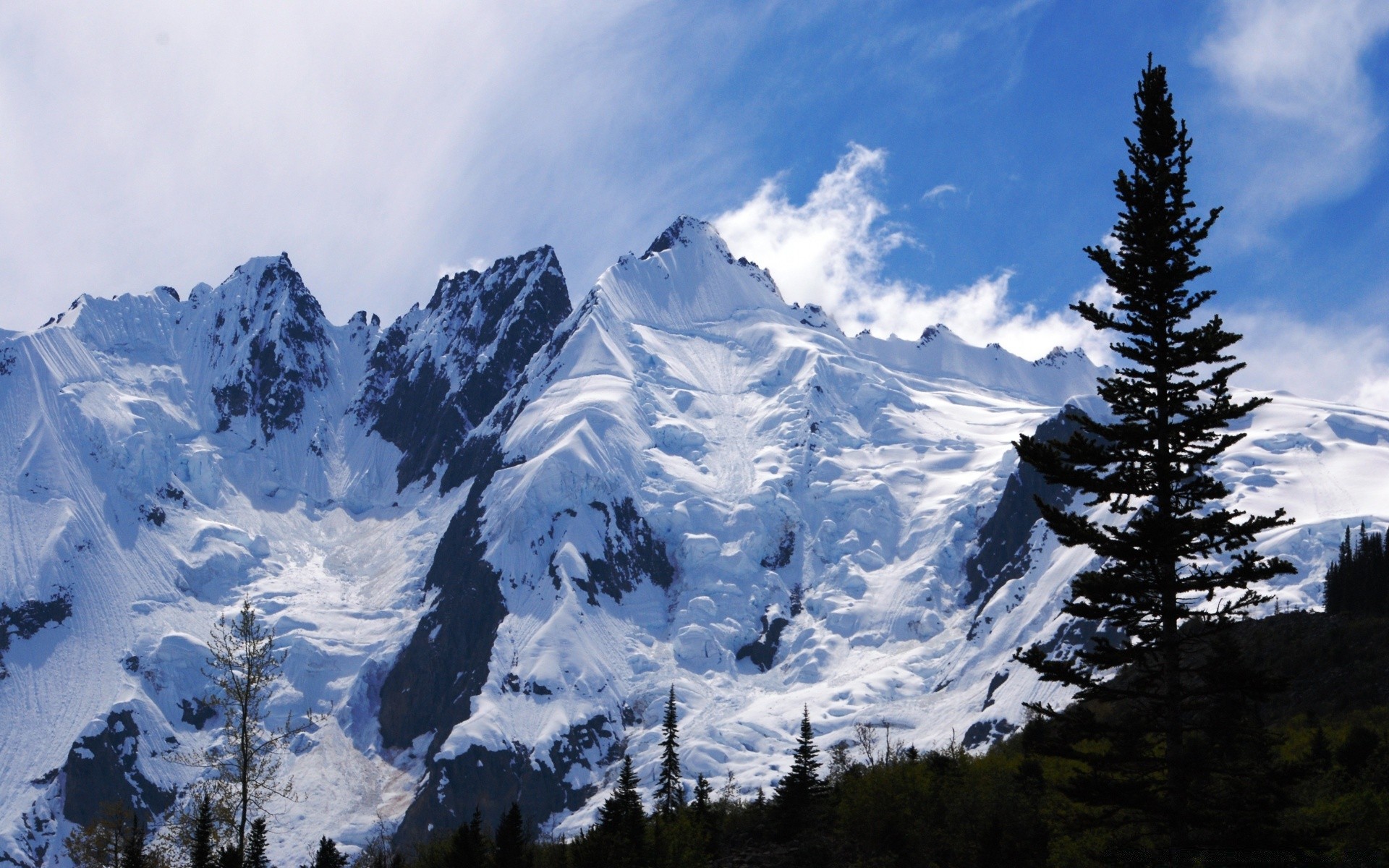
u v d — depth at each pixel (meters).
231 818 77.25
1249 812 46.12
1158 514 47.78
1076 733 49.06
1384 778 65.94
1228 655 50.19
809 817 85.69
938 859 70.00
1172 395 49.06
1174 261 49.41
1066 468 50.12
